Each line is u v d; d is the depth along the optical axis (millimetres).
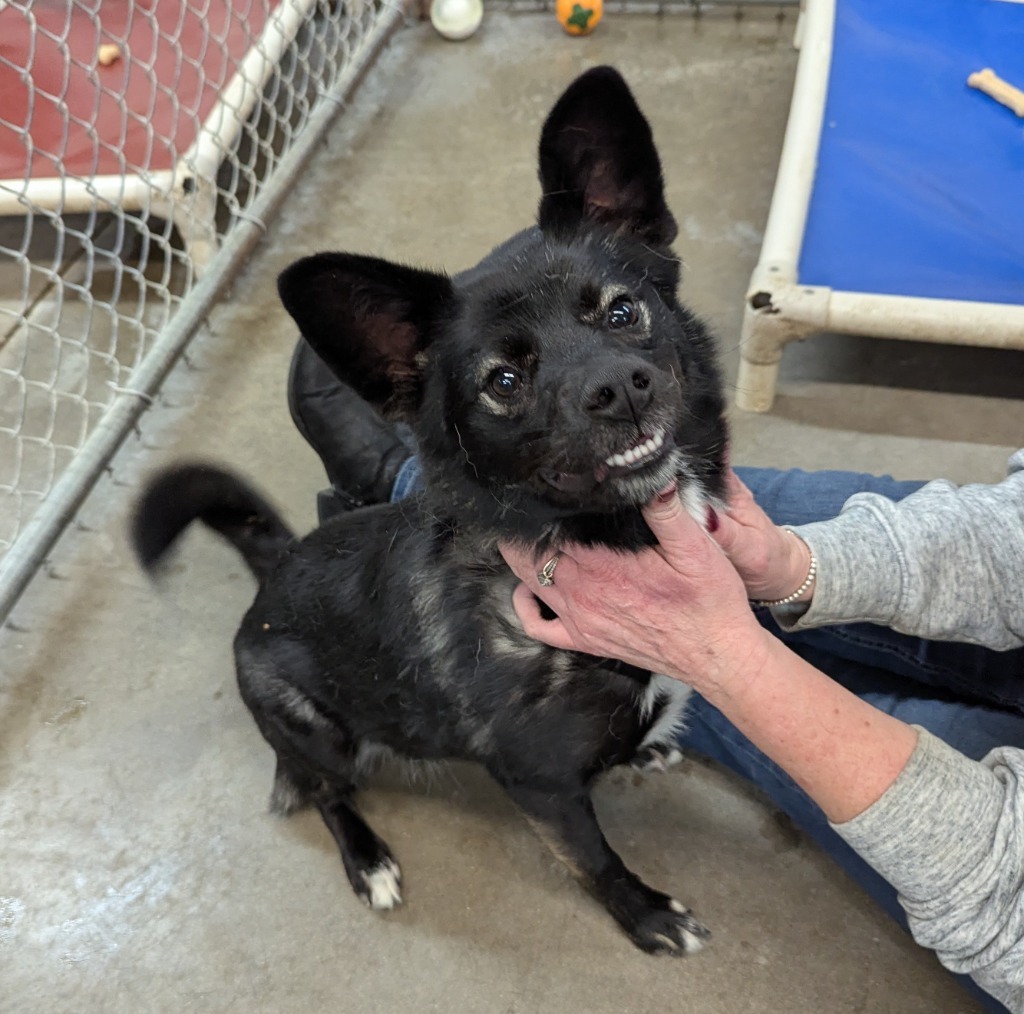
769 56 4555
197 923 2158
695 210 3812
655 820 2283
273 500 2688
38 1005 2045
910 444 3061
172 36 3902
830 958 2033
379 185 4020
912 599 1815
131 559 2854
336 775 2248
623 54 4602
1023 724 1817
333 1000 2031
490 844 2268
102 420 3002
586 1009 1990
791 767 1497
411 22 4824
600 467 1483
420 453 1759
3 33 3832
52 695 2566
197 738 2477
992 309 2834
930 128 3441
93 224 3277
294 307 1556
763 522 1832
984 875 1402
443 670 1882
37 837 2303
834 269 3027
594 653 1708
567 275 1590
